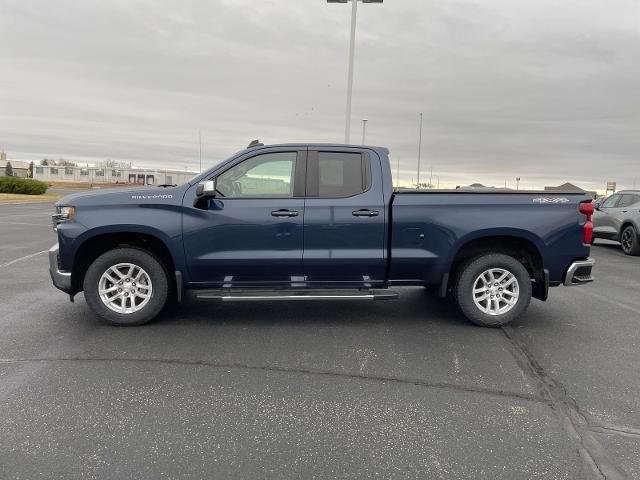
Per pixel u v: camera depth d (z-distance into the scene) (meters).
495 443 3.16
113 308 5.38
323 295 5.36
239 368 4.31
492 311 5.59
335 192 5.42
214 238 5.28
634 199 13.01
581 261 5.55
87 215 5.19
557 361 4.60
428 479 2.78
